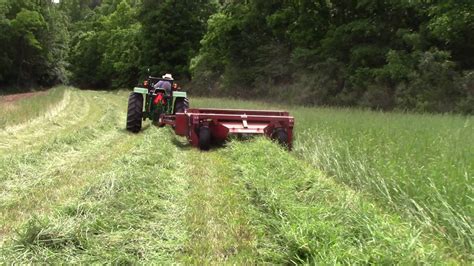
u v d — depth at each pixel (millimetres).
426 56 17422
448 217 4113
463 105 15984
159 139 9461
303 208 4340
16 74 51594
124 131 11969
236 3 28750
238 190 5613
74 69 63469
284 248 3723
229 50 29109
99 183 5277
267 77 26250
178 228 4281
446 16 16844
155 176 5969
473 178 4844
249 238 4090
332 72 21719
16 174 6379
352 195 4789
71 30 76750
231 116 8992
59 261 3395
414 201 4605
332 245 3490
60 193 5453
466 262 3664
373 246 3416
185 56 38438
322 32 24594
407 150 6461
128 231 4023
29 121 13727
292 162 6617
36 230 3744
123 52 45969
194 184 6031
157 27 38281
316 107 17547
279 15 25562
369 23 20922
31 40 50281
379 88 18750
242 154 7594
